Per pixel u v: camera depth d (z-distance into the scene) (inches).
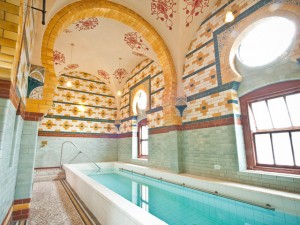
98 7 199.8
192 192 183.8
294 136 140.2
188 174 213.2
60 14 174.7
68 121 371.6
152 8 225.0
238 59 182.4
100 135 402.3
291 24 146.3
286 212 118.4
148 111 308.5
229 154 174.7
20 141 126.7
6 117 68.7
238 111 178.9
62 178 288.5
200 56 220.4
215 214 142.1
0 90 68.2
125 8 218.7
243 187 145.9
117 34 276.2
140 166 297.9
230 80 179.6
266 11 154.0
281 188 135.6
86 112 394.3
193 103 223.6
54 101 364.2
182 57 243.1
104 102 419.2
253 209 134.0
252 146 167.5
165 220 130.6
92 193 146.8
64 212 144.1
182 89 241.3
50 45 161.8
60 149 354.0
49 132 349.7
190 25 227.6
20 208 123.4
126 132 387.5
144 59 343.0
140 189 221.9
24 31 86.7
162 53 249.9
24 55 99.9
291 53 137.1
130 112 378.3
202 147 204.4
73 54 331.6
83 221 128.0
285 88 144.2
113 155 410.0
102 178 296.7
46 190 213.6
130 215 88.9
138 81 357.4
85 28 262.5
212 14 209.2
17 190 124.2
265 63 157.6
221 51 193.3
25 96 127.9
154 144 281.6
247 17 169.8
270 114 157.0
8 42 67.9
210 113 199.2
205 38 216.1
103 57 346.0
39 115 138.9
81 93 395.9
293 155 140.3
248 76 171.8
